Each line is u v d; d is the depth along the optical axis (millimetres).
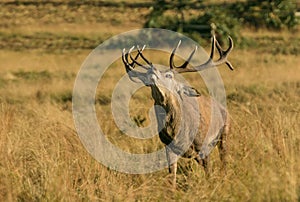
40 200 29922
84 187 30797
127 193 30281
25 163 33969
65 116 48781
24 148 36688
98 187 31266
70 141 38500
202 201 29297
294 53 108875
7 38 131250
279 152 33312
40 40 130125
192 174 33156
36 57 113562
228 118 36000
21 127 42750
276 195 28734
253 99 61250
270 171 29672
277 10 132000
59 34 134625
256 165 31844
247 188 29625
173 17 131750
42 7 155375
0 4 157125
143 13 148125
